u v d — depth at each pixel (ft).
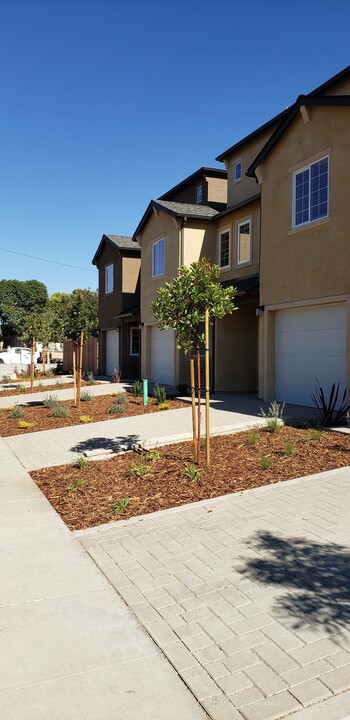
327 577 12.69
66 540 16.37
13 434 37.86
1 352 153.89
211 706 8.59
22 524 18.03
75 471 25.52
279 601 11.72
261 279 43.73
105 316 86.38
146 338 67.62
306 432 29.48
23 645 10.51
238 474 22.20
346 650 9.84
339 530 15.56
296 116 38.78
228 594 12.20
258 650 9.99
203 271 23.59
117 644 10.46
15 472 26.12
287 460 23.82
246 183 60.80
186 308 23.89
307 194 38.42
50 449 31.32
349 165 34.12
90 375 72.90
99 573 13.84
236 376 56.39
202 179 72.02
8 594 12.75
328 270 35.96
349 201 34.09
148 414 42.65
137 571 13.79
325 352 37.52
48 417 44.50
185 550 14.92
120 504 19.19
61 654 10.18
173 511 18.25
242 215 53.42
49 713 8.57
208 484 21.11
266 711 8.42
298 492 19.36
